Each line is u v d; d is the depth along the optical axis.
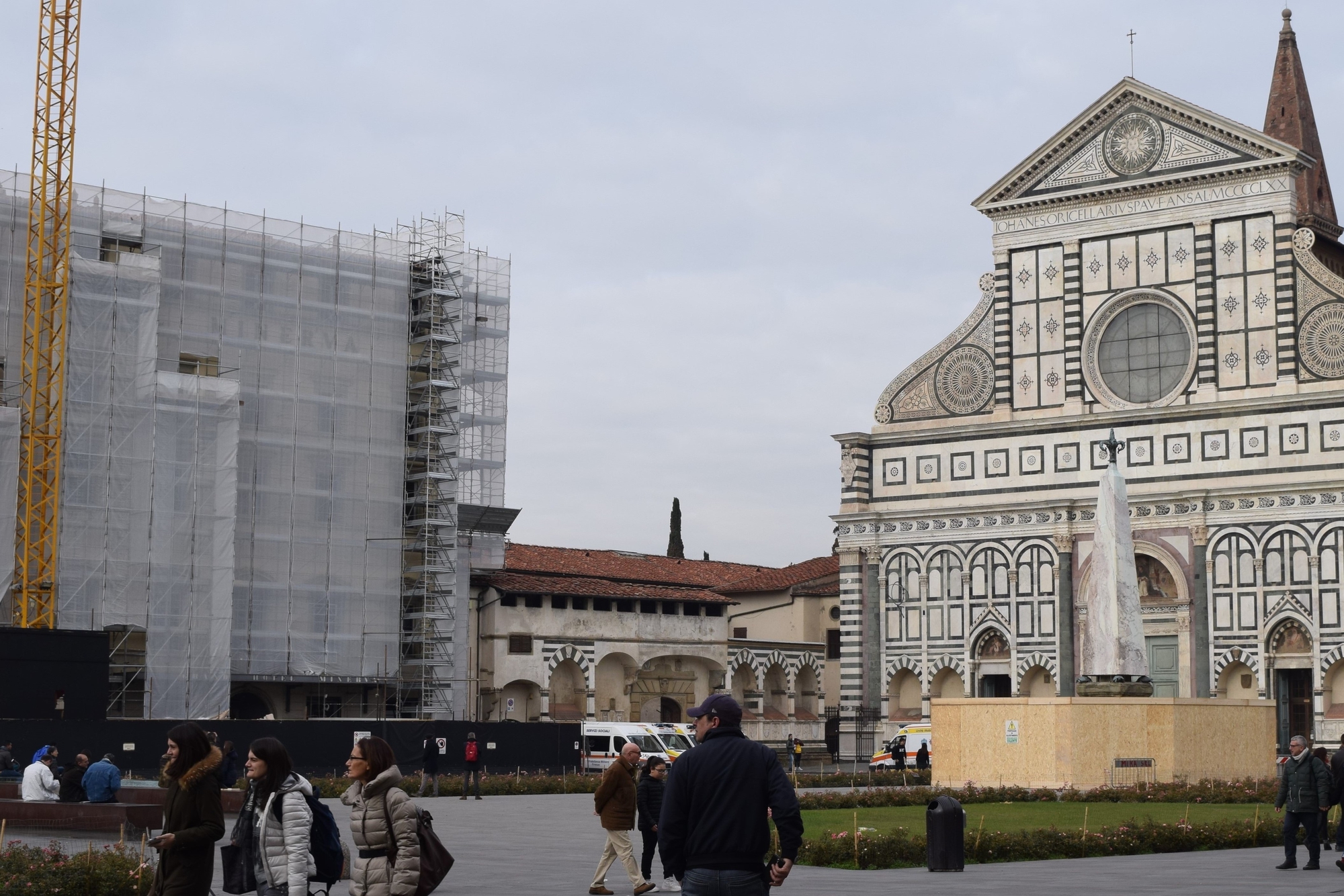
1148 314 89.75
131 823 37.53
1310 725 83.31
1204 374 87.25
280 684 88.31
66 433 78.75
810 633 112.50
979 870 34.00
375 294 91.56
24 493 79.56
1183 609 86.50
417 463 94.62
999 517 92.62
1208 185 88.12
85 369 79.81
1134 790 54.09
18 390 80.56
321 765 75.12
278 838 18.62
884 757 86.62
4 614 78.88
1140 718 56.69
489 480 99.12
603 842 41.34
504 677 94.06
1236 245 87.19
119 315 81.06
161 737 70.75
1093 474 90.00
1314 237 86.19
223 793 44.91
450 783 65.62
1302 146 105.25
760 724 103.50
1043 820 44.91
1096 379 90.88
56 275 80.88
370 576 89.50
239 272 87.06
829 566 116.81
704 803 15.69
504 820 50.25
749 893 15.54
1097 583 59.06
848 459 97.56
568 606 97.38
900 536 95.94
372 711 90.88
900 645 95.31
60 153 84.50
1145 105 90.19
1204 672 85.62
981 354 94.69
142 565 80.19
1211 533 86.19
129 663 81.19
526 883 31.42
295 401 88.00
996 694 92.94
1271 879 31.55
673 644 101.56
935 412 95.94
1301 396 84.19
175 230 85.44
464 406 97.88
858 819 46.03
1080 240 91.88
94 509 79.25
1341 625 82.12
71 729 67.69
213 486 82.88
